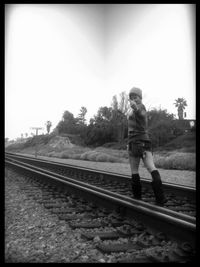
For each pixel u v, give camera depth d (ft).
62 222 18.15
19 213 20.53
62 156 107.14
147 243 14.08
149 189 28.37
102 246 13.67
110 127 135.64
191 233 13.52
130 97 20.43
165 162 56.85
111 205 20.25
